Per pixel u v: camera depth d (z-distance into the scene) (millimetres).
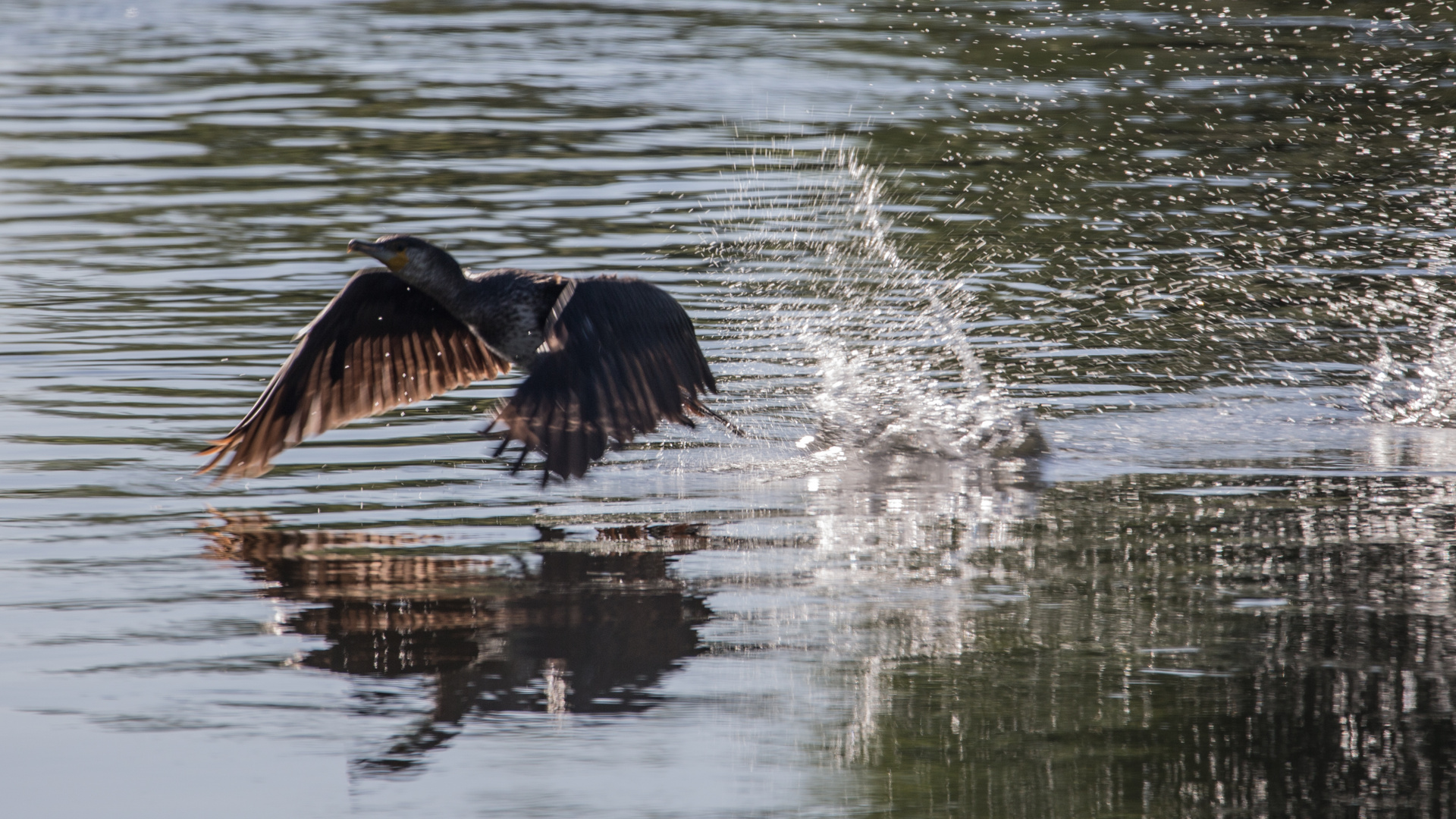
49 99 25297
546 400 7820
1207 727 6559
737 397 12195
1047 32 28766
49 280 15383
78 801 5766
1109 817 5750
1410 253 16328
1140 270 15945
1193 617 7777
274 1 38000
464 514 9414
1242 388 12469
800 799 5902
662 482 10242
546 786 5949
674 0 36344
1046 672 7113
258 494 9742
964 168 20609
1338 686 6945
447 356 10258
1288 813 5852
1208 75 24672
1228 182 19531
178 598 7859
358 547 8758
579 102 25281
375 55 29922
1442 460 10688
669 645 7379
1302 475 10352
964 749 6359
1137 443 11156
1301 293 15008
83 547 8625
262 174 20422
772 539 9016
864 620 7719
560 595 8008
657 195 19281
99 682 6812
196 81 27078
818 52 29297
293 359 9422
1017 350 13398
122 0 38188
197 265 16016
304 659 7117
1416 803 5906
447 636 7414
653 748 6285
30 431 10867
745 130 23062
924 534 9148
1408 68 23906
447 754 6215
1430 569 8445
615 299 8383
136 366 12562
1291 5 28266
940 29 30656
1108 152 21141
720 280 15555
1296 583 8234
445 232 17188
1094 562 8617
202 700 6664
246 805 5746
